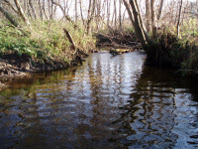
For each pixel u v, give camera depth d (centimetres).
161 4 1486
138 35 1008
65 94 494
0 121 345
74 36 1239
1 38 809
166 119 360
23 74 720
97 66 902
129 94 497
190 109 405
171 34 940
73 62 955
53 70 812
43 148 270
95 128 325
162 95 491
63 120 352
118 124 340
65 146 275
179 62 862
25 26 1027
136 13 961
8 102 436
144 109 404
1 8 1023
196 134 311
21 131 313
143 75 716
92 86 567
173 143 286
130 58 1147
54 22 1363
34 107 409
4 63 727
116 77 681
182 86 574
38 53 851
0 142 282
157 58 937
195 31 912
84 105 422
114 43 1916
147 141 290
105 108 407
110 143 284
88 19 1539
